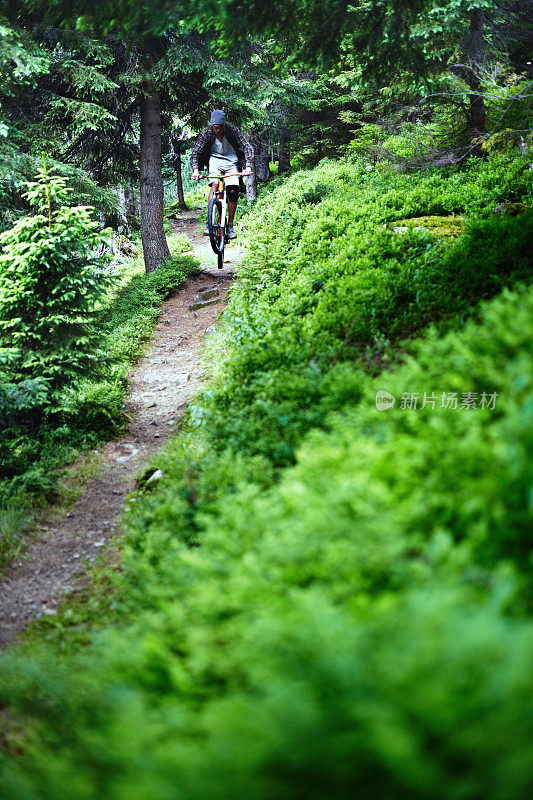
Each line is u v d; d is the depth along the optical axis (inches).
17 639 182.2
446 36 568.4
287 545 115.4
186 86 729.0
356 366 236.1
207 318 585.3
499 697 62.0
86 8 280.1
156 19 288.5
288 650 80.8
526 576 89.7
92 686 118.5
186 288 684.7
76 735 109.1
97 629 170.7
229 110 735.7
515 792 55.9
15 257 362.3
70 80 590.6
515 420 110.7
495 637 68.5
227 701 80.0
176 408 394.3
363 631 77.7
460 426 131.3
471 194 497.0
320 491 130.1
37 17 505.7
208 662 99.3
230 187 460.1
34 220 361.1
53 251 359.9
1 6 328.5
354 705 67.0
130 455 334.6
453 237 392.2
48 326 381.7
